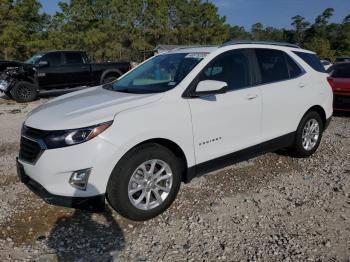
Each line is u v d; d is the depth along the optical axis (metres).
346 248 3.23
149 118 3.56
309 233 3.47
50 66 13.16
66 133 3.29
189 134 3.87
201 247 3.28
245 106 4.38
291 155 5.63
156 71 4.46
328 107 5.77
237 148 4.40
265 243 3.32
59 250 3.24
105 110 3.50
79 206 3.38
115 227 3.62
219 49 4.35
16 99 12.66
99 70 14.27
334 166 5.26
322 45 80.06
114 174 3.44
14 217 3.79
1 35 42.00
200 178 4.79
